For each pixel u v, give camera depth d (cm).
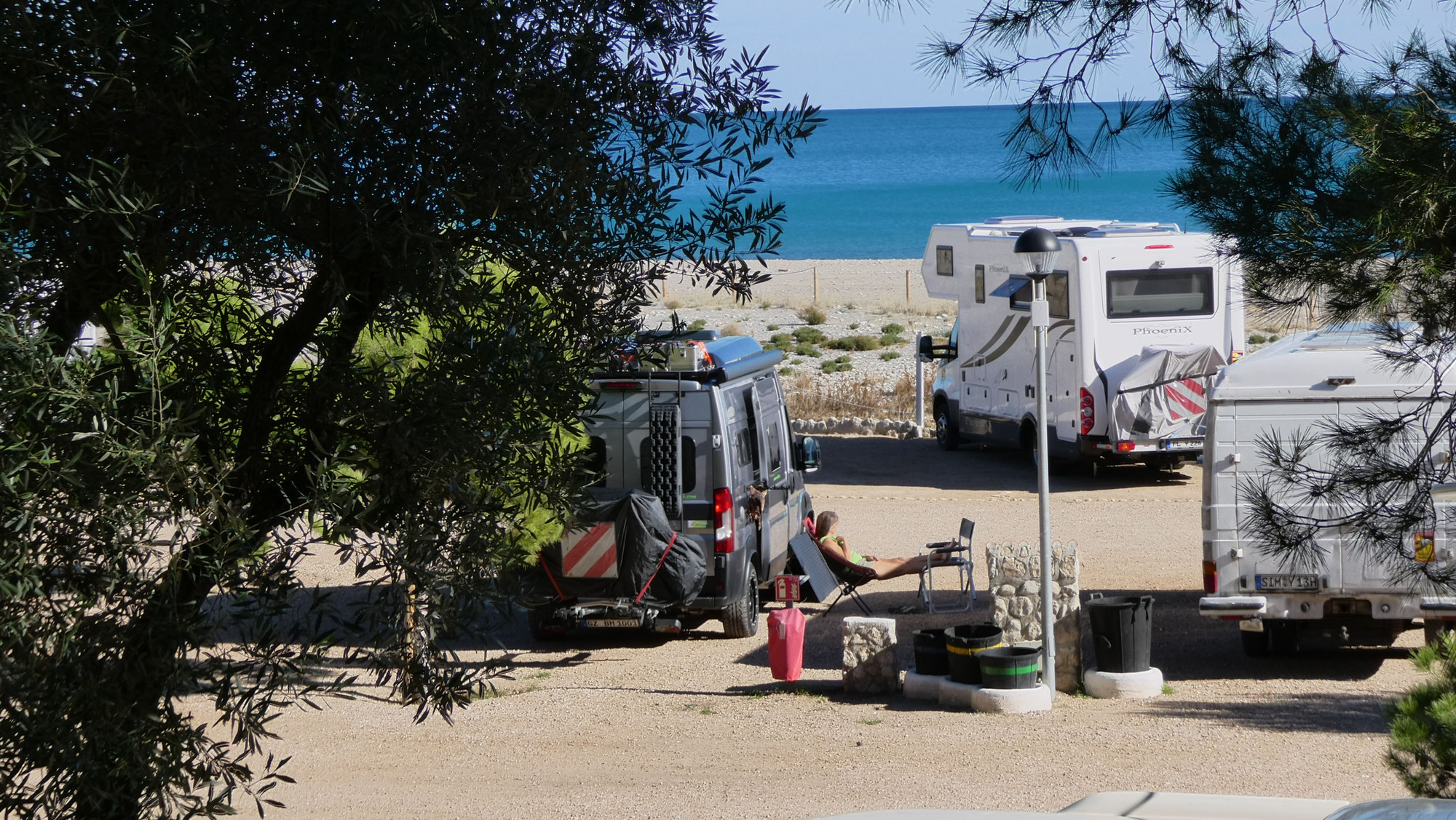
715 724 2417
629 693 2652
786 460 3459
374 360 983
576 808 1903
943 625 3231
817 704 2547
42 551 750
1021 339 5203
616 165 953
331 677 2677
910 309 10675
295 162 807
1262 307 1091
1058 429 5006
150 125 841
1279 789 1902
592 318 969
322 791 2020
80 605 774
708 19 978
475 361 886
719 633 3206
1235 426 2620
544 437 934
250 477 935
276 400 948
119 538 756
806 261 16150
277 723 2450
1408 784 1397
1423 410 1197
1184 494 4853
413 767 2166
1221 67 1100
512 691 2681
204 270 919
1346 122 1005
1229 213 1068
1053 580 2578
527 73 903
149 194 798
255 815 1878
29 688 754
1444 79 1005
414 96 879
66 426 723
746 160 991
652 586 2853
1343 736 2205
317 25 861
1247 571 2616
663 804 1920
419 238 857
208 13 821
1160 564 3778
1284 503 1512
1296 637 2770
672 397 2934
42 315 818
